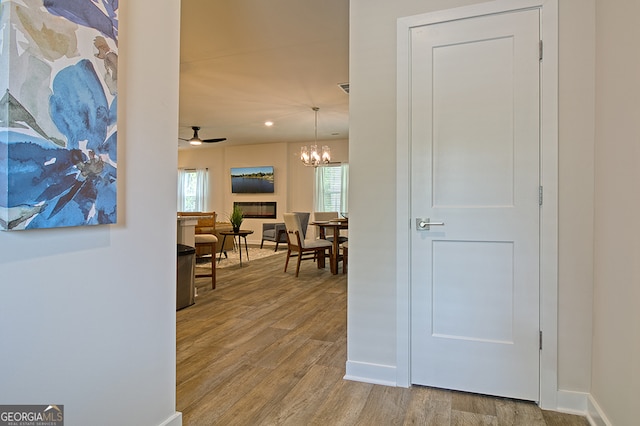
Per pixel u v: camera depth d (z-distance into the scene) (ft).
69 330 3.75
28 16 3.16
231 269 18.54
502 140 6.12
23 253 3.32
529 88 5.96
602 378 5.25
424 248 6.56
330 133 25.31
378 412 5.80
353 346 6.98
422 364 6.61
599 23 5.45
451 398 6.21
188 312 11.24
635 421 4.34
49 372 3.57
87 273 3.93
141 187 4.61
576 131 5.73
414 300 6.63
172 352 5.14
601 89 5.38
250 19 9.87
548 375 5.88
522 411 5.80
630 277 4.49
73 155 3.58
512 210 6.07
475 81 6.25
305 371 7.24
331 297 13.03
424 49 6.52
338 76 14.24
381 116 6.79
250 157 30.09
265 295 13.32
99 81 3.85
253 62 12.84
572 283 5.77
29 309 3.38
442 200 6.47
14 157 3.08
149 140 4.72
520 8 5.97
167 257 5.05
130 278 4.47
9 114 3.04
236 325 10.04
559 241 5.82
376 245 6.85
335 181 28.04
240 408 5.91
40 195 3.29
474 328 6.31
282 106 18.34
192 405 5.99
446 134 6.43
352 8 6.96
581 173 5.71
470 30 6.26
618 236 4.82
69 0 3.53
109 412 4.20
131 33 4.44
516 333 6.08
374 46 6.82
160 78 4.87
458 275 6.39
